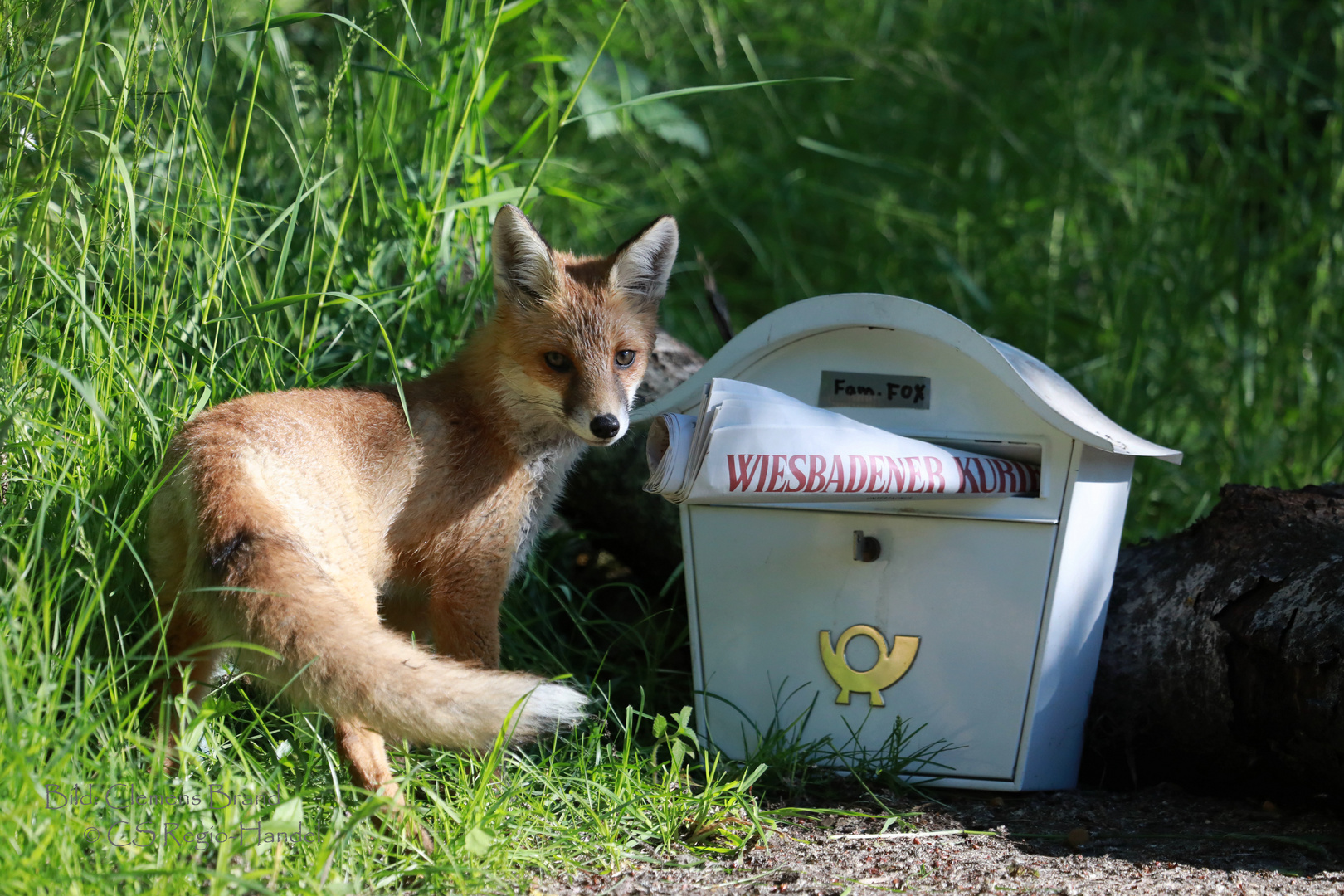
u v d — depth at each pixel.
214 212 6.68
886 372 5.49
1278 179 11.67
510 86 11.27
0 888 3.24
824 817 5.12
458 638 5.60
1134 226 11.55
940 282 12.13
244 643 4.01
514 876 4.25
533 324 5.77
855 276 12.40
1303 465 9.63
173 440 4.91
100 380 5.34
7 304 5.27
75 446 5.10
